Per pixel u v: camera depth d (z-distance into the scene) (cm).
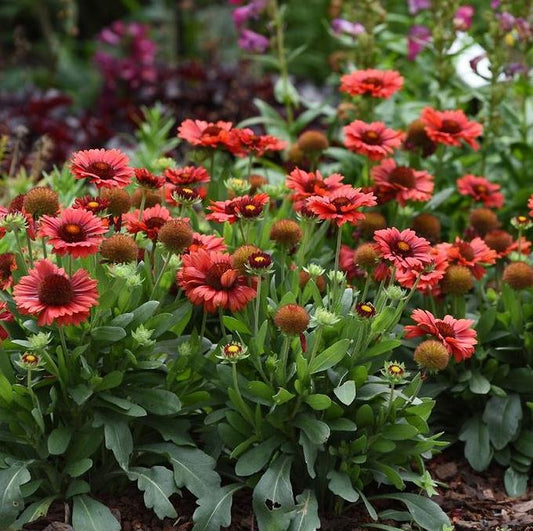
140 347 321
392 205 446
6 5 1159
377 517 331
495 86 521
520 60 604
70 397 320
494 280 468
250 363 336
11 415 314
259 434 329
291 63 965
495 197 458
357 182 470
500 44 520
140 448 331
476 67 518
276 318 310
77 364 318
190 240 325
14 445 328
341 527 339
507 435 383
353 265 399
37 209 321
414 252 329
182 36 1062
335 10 628
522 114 596
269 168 558
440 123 443
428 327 330
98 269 319
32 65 1062
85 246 296
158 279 329
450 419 410
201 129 404
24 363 294
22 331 326
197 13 1084
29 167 622
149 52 911
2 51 1102
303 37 965
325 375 334
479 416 397
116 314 323
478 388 382
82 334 316
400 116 556
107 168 335
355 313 321
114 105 752
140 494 342
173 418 342
